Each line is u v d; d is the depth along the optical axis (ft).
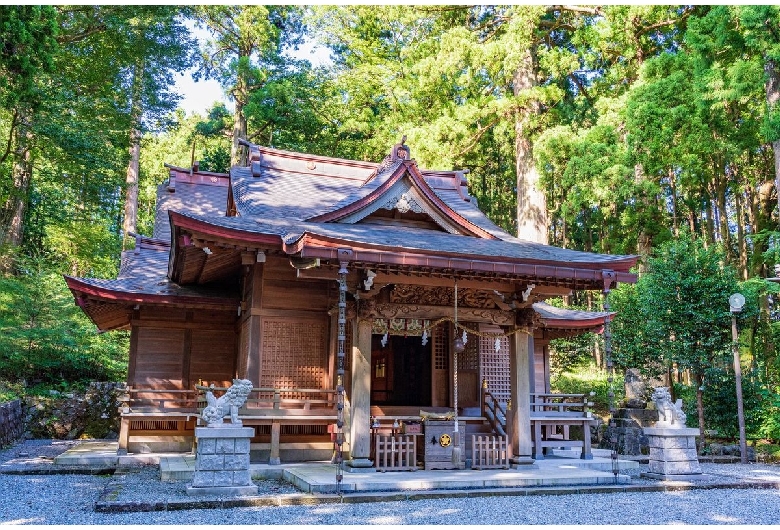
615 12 66.74
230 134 109.50
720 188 78.28
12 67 51.78
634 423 52.70
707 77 50.80
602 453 47.50
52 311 66.49
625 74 74.23
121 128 72.13
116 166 72.95
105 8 66.28
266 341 36.96
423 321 37.11
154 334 42.80
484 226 44.68
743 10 46.39
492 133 87.04
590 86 85.71
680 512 25.00
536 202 74.74
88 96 70.08
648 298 50.37
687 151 60.70
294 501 25.44
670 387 59.57
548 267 32.71
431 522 21.88
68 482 32.73
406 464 32.73
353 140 101.60
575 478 31.17
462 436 33.94
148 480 31.63
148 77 75.31
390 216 39.47
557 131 66.69
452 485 28.71
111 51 70.13
